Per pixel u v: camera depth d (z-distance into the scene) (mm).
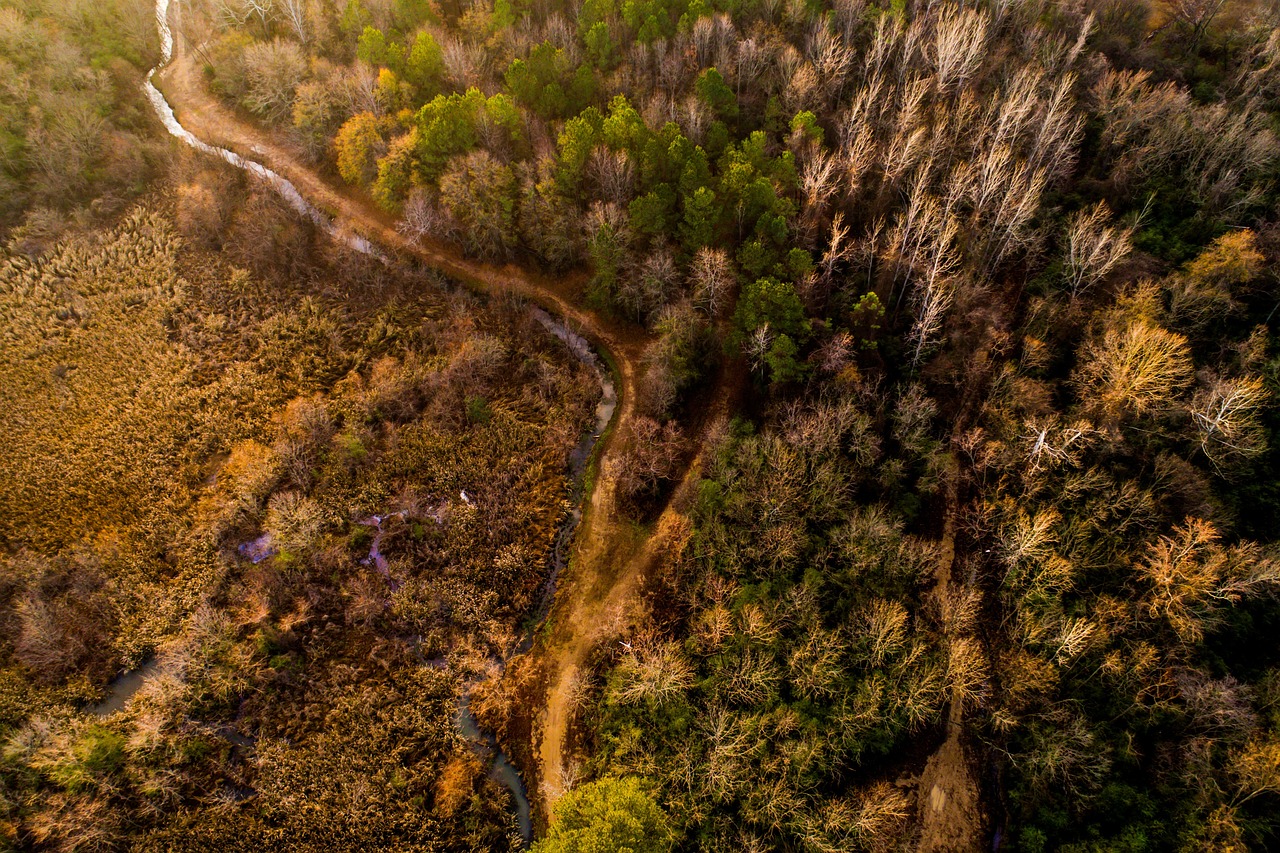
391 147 100250
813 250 84500
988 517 68562
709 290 84500
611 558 77938
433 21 117125
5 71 109312
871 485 73062
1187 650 56562
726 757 60562
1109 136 83500
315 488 83688
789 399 79562
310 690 70750
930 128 89062
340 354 95062
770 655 64188
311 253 105438
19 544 80188
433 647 73500
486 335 94938
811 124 87750
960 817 59812
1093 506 64188
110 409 90562
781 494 70312
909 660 62094
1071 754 56031
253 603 74812
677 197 90062
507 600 76375
